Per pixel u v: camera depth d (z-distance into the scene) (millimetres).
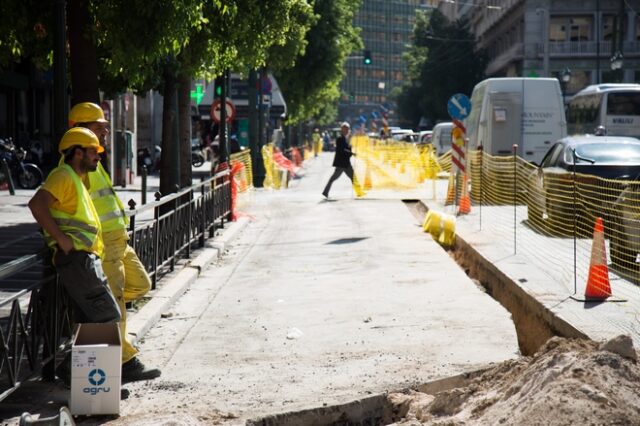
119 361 6617
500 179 24281
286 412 6605
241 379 7684
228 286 12742
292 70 51625
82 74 11094
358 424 6852
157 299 11016
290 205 26297
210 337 9398
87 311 6938
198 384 7562
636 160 18578
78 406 6574
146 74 12102
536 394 5691
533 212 19500
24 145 35938
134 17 10812
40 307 7168
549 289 10930
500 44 88375
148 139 45781
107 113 30453
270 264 14789
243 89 42500
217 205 18859
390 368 7840
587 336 8328
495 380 6738
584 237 16688
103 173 7633
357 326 9648
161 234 12336
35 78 35750
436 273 13242
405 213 23500
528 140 30109
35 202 6711
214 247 16203
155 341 9312
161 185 17094
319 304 11016
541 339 9859
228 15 14609
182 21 10961
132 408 6879
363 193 30047
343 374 7719
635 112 36844
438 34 90938
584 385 5496
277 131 51281
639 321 9016
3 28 11305
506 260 13734
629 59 75312
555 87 30062
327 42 51844
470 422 5918
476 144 31562
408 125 98188
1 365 6359
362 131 119875
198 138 54625
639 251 12406
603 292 10227
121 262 7617
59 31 7945
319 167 58812
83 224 6895
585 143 19219
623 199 12961
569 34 76500
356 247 16531
